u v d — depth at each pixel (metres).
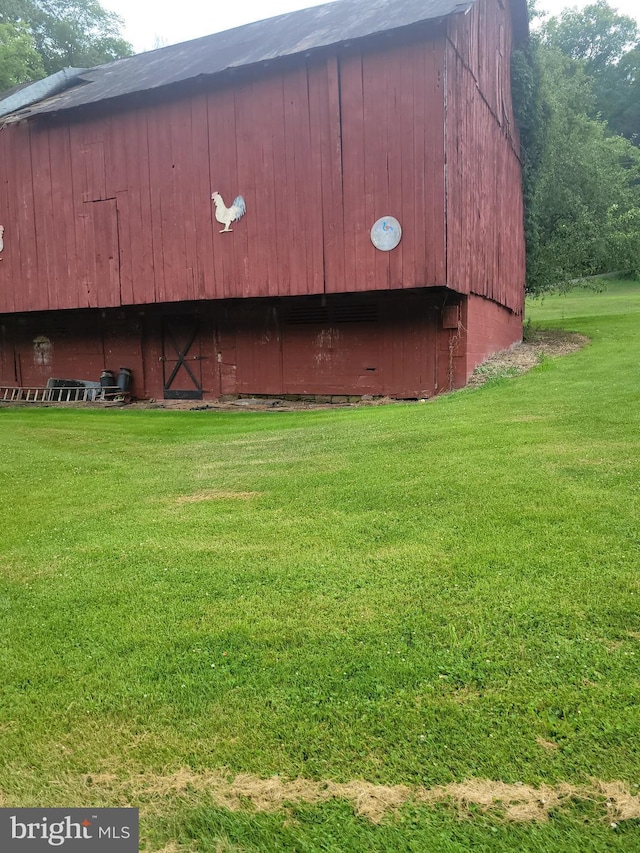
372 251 12.20
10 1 38.06
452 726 2.27
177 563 3.97
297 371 14.88
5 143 16.02
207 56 15.05
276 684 2.59
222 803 2.01
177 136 13.97
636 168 25.50
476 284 13.75
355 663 2.69
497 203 15.88
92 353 17.55
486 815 1.90
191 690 2.58
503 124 16.38
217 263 13.80
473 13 13.07
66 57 41.09
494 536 3.95
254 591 3.47
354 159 12.22
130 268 14.80
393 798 1.98
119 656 2.88
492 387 11.56
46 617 3.32
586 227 22.84
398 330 13.70
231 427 10.85
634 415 7.34
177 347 16.34
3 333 18.86
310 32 13.73
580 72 26.06
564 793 1.96
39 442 9.67
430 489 5.06
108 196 14.91
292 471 6.33
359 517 4.60
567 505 4.38
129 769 2.18
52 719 2.46
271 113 12.93
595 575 3.31
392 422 8.97
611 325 21.92
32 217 15.91
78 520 5.16
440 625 2.95
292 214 12.91
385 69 11.80
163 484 6.34
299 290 12.97
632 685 2.43
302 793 2.03
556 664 2.59
